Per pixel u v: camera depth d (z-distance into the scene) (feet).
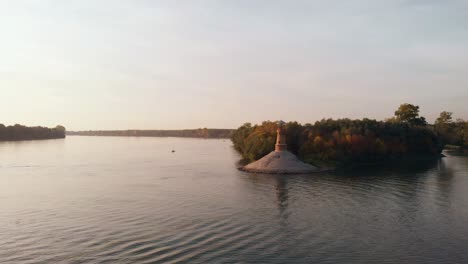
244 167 431.02
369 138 495.41
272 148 485.56
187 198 256.11
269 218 201.26
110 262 139.64
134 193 275.80
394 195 261.44
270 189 293.02
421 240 164.96
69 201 247.09
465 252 150.41
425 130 593.83
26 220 199.11
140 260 141.28
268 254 148.15
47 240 165.48
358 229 181.27
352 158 472.44
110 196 264.11
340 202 240.53
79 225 188.44
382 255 147.64
